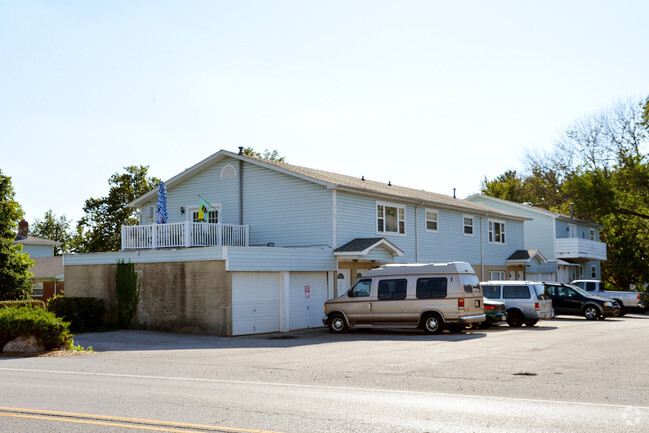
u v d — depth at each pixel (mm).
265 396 9680
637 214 46000
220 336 22875
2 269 32344
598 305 31047
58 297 25672
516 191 78125
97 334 23469
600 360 14172
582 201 45281
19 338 17500
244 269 23375
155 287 25016
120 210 51625
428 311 22188
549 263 46281
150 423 7723
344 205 27984
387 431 7227
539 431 7195
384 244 28109
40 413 8398
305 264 25672
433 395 9742
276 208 28922
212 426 7531
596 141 58844
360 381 11336
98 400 9383
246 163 29984
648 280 52094
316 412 8359
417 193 35812
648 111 45781
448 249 35312
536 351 16125
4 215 33312
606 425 7504
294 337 22234
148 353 17344
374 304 22984
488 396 9648
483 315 23141
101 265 26844
